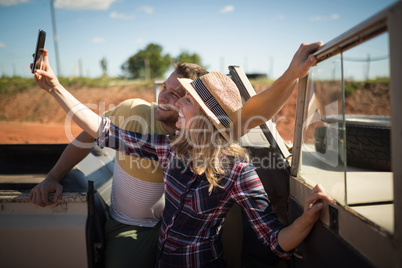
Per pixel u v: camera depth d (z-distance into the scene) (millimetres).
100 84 23766
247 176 1442
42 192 1563
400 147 788
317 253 1314
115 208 1938
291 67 1382
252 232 2006
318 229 1297
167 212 1570
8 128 15414
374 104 1222
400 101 778
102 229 1822
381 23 840
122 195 1858
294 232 1310
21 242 1571
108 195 2203
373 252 939
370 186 1139
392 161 818
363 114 1362
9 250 1583
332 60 1175
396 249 824
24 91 20391
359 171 1454
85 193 1570
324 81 1271
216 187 1454
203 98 1488
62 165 1751
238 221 1934
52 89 1625
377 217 989
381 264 901
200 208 1465
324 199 1251
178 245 1508
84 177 1841
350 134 1500
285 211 1776
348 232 1081
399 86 779
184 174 1527
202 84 1506
